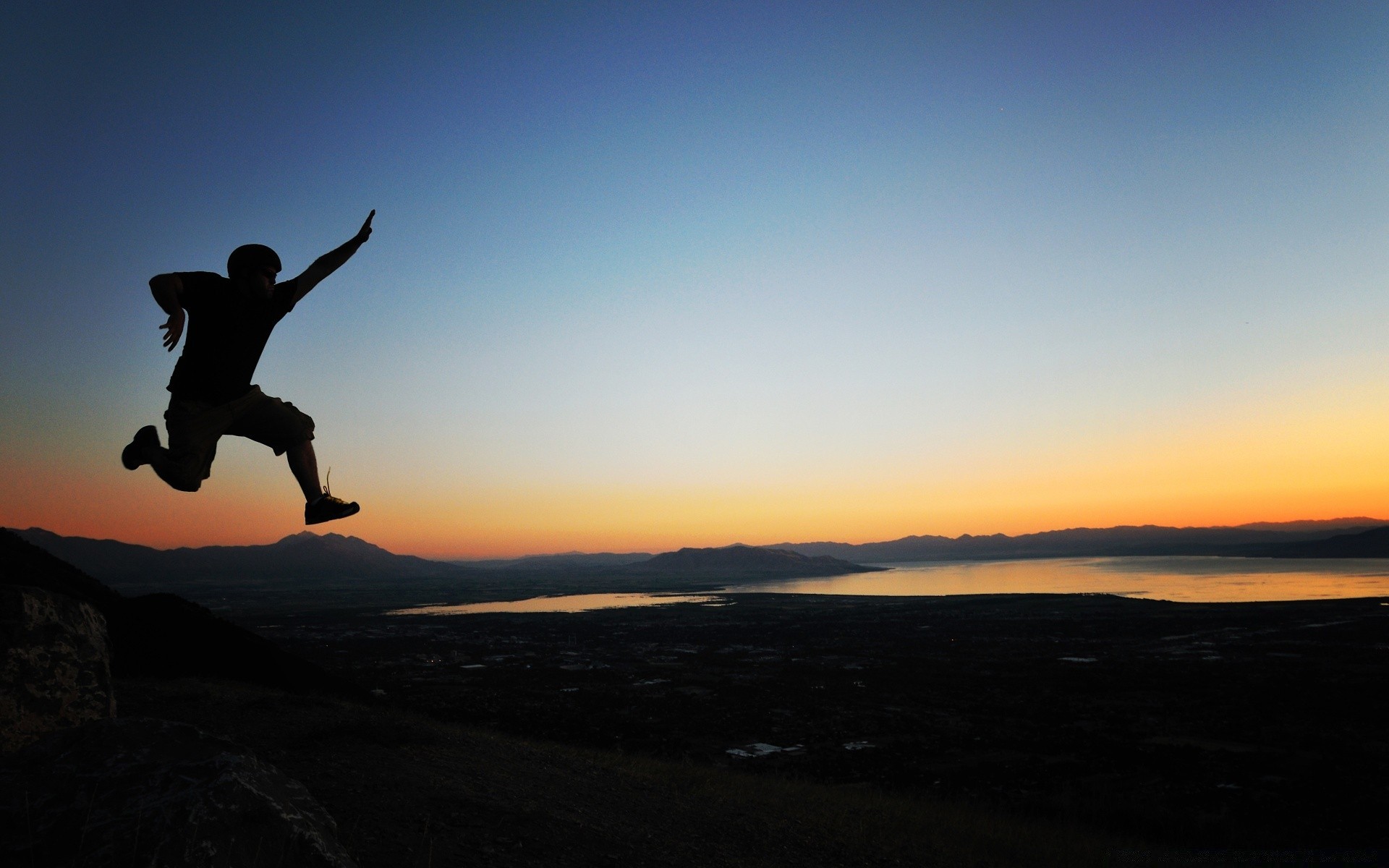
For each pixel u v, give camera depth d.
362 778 9.59
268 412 3.58
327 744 11.48
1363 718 44.97
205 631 24.89
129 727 4.30
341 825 7.51
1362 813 24.42
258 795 3.90
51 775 3.92
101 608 23.61
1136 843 18.23
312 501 3.79
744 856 10.02
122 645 21.81
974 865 12.32
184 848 3.44
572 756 16.09
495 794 10.02
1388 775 31.09
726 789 15.60
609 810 10.82
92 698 6.41
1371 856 17.84
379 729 12.63
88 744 4.14
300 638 115.94
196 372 3.31
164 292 3.20
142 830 3.52
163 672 21.08
